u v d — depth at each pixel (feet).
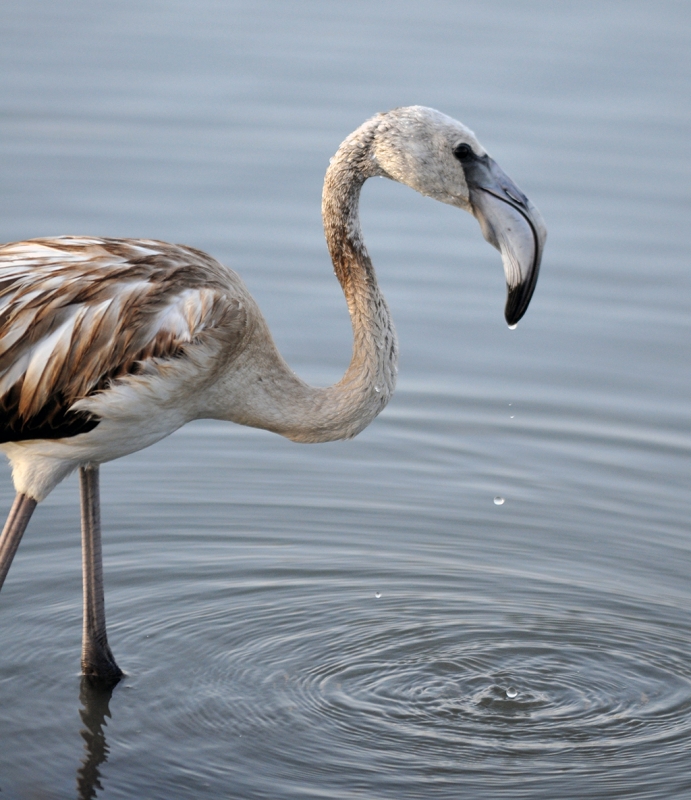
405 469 39.81
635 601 32.96
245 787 25.11
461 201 27.53
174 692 28.37
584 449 40.63
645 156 60.08
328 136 61.52
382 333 28.22
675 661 30.14
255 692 28.43
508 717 27.71
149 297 26.02
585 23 77.56
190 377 26.45
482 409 42.88
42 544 34.96
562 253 52.60
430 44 73.26
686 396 43.45
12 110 63.41
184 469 39.60
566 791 25.17
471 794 25.05
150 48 72.28
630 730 27.30
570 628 31.58
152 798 24.68
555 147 60.70
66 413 25.82
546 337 47.14
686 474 39.24
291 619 31.81
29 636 30.53
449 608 32.53
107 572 33.81
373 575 34.14
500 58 71.10
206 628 31.24
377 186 60.13
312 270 50.72
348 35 74.74
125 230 52.49
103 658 28.68
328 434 28.37
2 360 25.57
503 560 34.99
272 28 75.97
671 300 49.19
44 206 54.03
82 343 25.62
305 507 37.60
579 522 36.88
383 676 29.25
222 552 35.09
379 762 25.99
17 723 26.99
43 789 24.88
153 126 62.39
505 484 38.93
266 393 27.86
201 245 51.83
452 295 49.70
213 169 58.39
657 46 73.41
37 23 75.92
